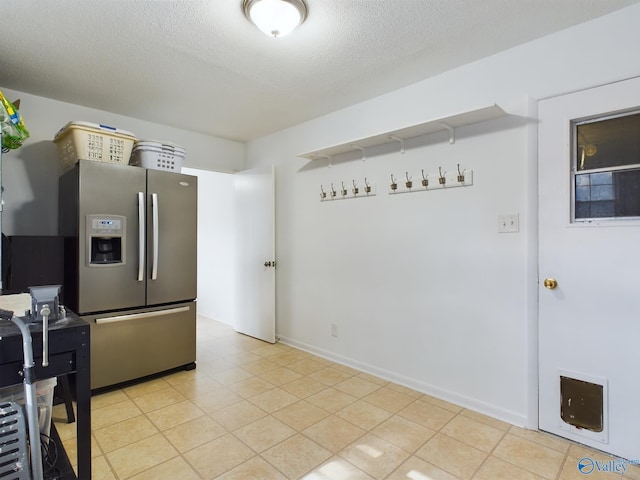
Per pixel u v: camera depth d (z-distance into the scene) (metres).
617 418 1.79
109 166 2.60
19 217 2.79
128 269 2.69
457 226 2.39
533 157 2.05
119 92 2.79
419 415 2.25
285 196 3.74
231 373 2.96
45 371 1.18
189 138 3.81
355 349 3.05
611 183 1.83
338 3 1.73
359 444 1.94
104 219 2.56
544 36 2.02
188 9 1.77
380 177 2.84
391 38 2.04
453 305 2.42
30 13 1.79
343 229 3.15
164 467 1.74
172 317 2.94
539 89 2.04
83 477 1.25
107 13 1.80
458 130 2.38
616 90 1.79
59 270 2.65
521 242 2.11
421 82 2.59
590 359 1.87
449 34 2.00
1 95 1.87
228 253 4.75
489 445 1.92
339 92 2.80
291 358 3.32
